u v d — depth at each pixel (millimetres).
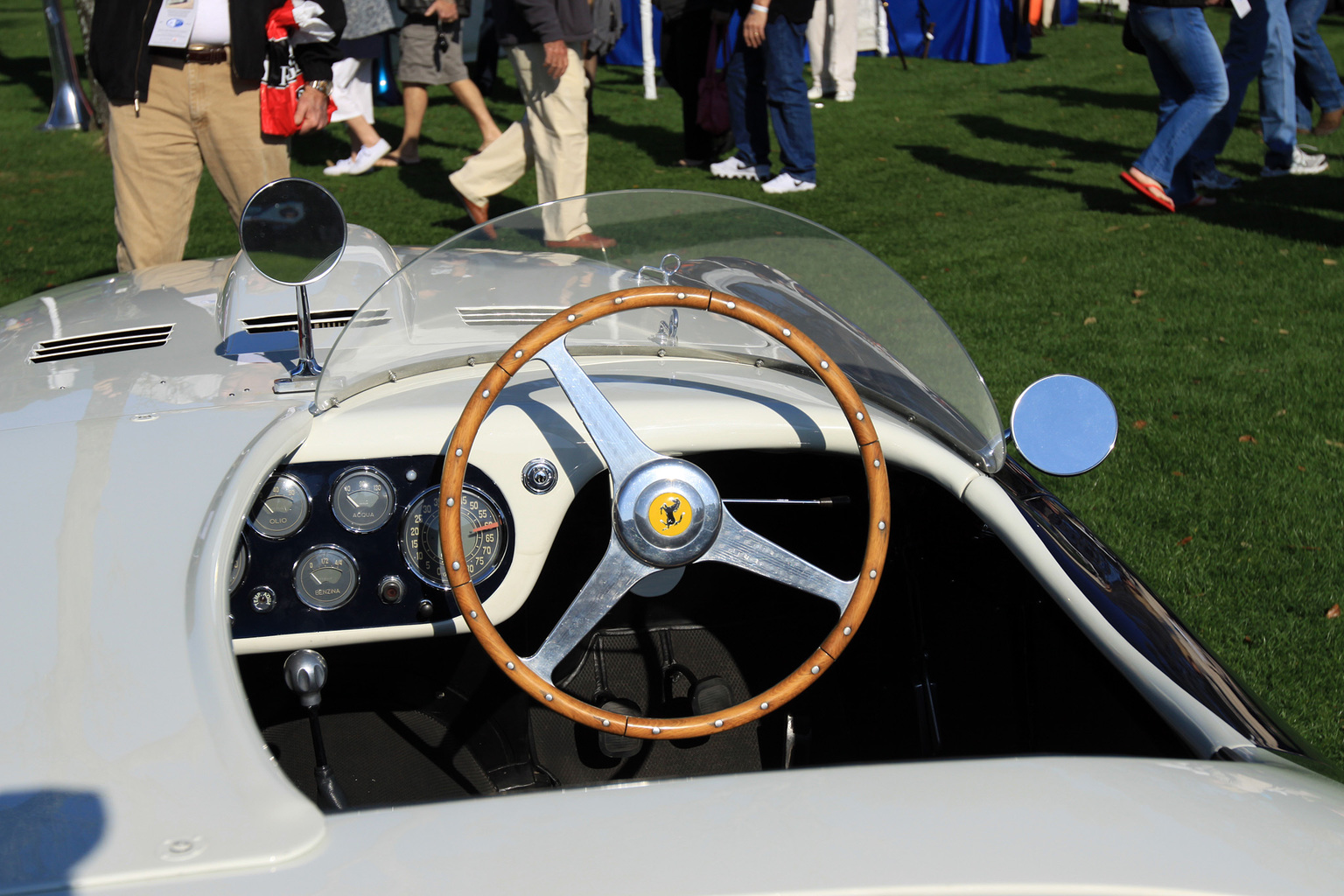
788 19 7137
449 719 1992
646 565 1544
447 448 1521
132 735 970
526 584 1714
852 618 1514
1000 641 1805
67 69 9977
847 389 1514
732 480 2119
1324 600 3082
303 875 818
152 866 823
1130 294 5465
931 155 8680
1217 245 6215
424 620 1701
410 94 8016
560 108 5410
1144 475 3773
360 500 1637
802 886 805
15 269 5758
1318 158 7906
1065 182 7746
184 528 1275
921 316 1864
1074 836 880
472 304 1873
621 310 1485
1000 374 4500
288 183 1621
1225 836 902
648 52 11430
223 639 1131
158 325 2082
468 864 826
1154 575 3201
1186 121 6488
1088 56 14242
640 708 2160
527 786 2012
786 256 1960
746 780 958
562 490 1685
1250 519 3498
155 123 3545
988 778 969
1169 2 6207
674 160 8570
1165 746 1347
